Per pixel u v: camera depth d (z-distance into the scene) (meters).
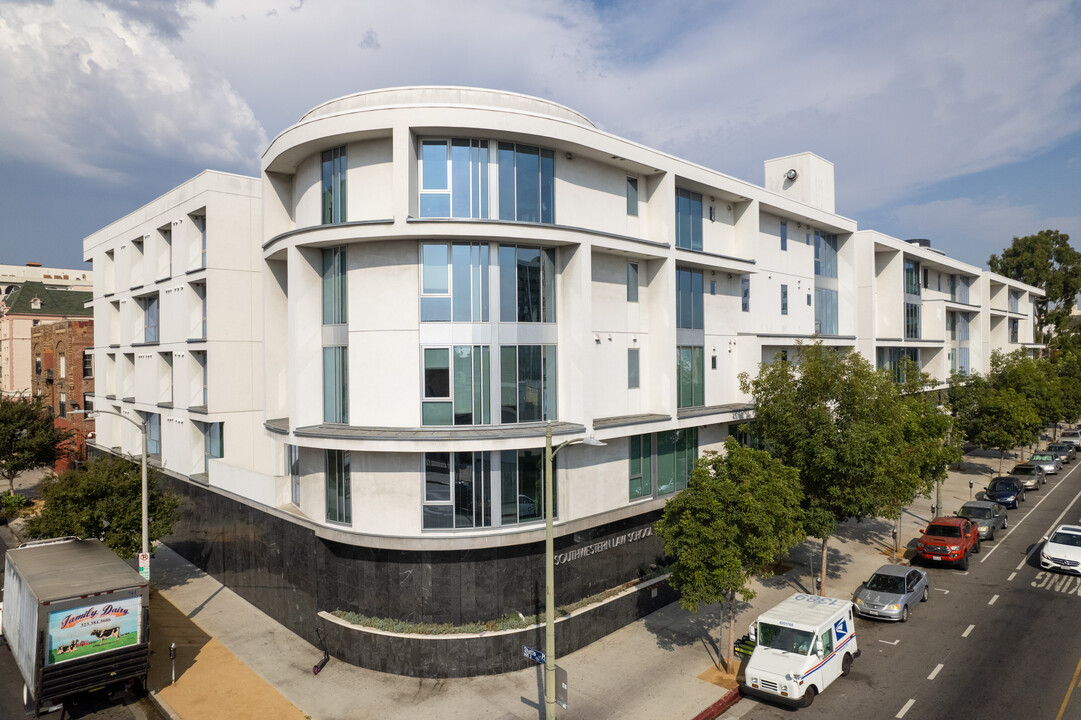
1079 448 56.12
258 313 27.83
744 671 16.98
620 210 22.70
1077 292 86.88
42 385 51.00
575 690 16.97
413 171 18.72
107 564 18.38
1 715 16.47
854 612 22.02
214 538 26.56
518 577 19.14
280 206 22.48
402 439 17.97
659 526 18.34
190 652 19.62
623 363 22.83
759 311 29.84
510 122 18.66
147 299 34.03
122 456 33.16
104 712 16.66
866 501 20.98
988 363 54.72
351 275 19.88
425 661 17.67
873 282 36.53
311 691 17.12
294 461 22.36
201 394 28.86
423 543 18.41
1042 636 19.67
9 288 90.00
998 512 31.69
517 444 18.47
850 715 15.66
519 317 19.73
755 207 27.52
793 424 22.20
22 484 45.91
